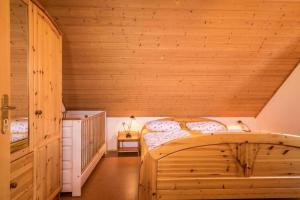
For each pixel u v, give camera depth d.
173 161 2.22
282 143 2.26
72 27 3.33
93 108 5.16
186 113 5.41
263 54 3.92
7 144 1.33
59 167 2.82
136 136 5.16
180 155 2.23
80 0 2.97
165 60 3.96
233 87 4.65
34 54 2.10
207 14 3.20
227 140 2.23
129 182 3.48
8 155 1.34
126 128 5.46
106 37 3.50
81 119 3.05
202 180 2.23
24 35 1.94
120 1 3.00
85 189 3.21
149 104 5.08
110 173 3.91
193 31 3.45
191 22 3.31
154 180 2.21
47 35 2.42
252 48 3.79
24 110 1.94
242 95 4.91
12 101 1.76
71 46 3.62
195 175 2.24
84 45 3.62
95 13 3.15
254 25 3.39
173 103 5.06
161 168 2.22
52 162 2.58
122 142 5.44
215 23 3.34
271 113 5.08
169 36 3.52
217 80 4.45
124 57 3.88
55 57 2.67
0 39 1.26
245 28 3.43
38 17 2.19
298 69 4.27
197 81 4.46
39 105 2.21
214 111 5.37
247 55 3.92
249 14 3.23
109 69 4.11
